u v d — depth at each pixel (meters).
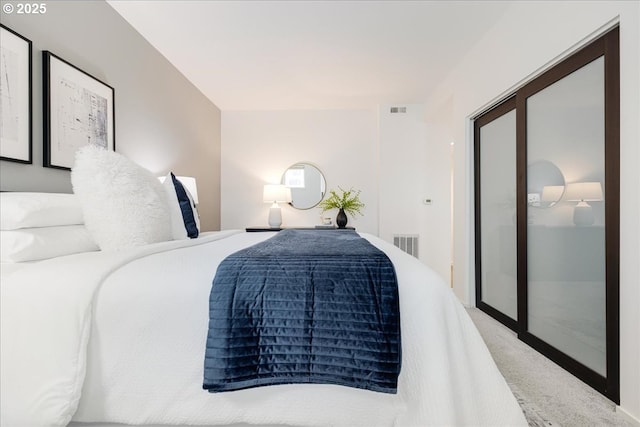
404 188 4.20
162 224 1.49
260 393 0.86
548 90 1.88
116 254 1.08
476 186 2.84
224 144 4.50
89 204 1.30
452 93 3.21
